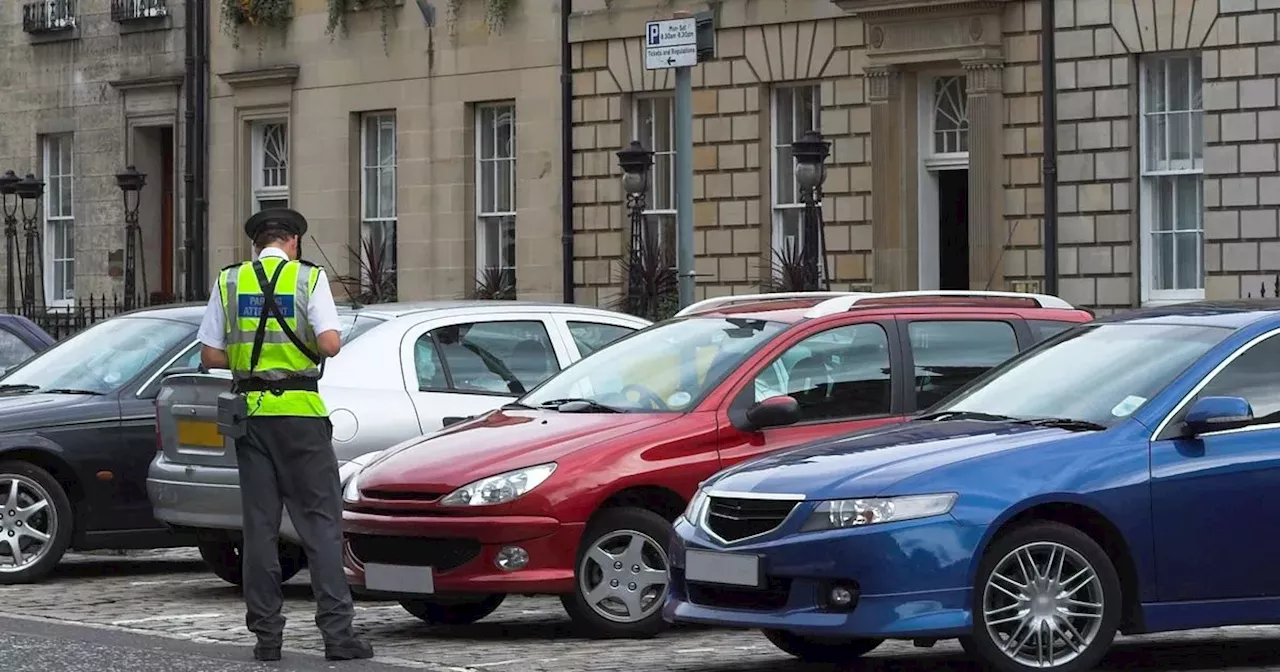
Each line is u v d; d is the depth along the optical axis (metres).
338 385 17.05
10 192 40.91
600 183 35.44
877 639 12.81
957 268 31.56
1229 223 28.59
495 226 37.53
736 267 33.66
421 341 17.45
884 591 11.92
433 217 38.00
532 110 36.38
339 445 16.81
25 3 45.16
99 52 43.78
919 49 30.92
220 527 17.03
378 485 14.80
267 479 13.61
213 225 41.56
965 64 30.48
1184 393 12.61
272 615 13.58
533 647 14.42
